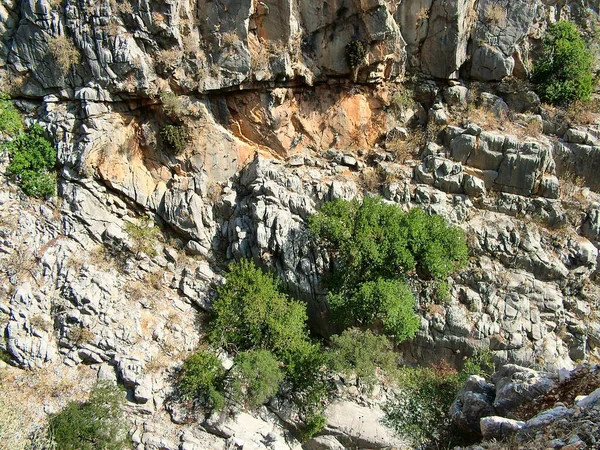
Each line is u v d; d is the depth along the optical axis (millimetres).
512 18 25312
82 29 22547
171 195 24672
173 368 21578
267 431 20812
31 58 23203
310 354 21609
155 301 23156
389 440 20609
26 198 23375
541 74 25641
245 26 23500
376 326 22844
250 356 20844
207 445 20109
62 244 22859
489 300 23062
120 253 23750
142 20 22578
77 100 23531
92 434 19047
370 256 21688
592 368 14953
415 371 22953
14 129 23438
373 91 26578
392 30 24625
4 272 22000
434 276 22094
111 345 21391
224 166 25297
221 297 22750
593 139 24188
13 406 19641
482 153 24203
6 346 20859
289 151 26125
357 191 25000
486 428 13883
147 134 24406
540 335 22688
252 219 24078
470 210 24234
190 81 23906
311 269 23344
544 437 12242
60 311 21797
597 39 27016
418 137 25953
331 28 24891
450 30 25031
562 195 24219
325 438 21281
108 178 23812
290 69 24750
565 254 23547
